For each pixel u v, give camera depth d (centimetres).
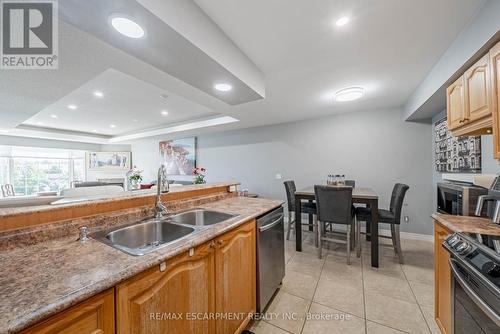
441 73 197
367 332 152
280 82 248
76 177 659
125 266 80
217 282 127
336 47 180
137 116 442
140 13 104
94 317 71
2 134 512
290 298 192
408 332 151
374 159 368
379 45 179
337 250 301
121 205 143
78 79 218
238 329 145
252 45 176
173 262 99
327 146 408
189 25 127
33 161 589
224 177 540
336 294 197
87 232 116
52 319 60
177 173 621
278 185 464
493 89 130
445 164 285
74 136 588
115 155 704
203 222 182
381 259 269
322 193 264
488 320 86
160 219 152
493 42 134
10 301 59
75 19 108
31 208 106
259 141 488
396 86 266
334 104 334
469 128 162
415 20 149
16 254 91
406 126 346
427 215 333
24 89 238
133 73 219
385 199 360
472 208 169
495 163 202
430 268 243
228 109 355
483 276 84
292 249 306
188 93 278
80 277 72
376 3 134
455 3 135
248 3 132
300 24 152
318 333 151
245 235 154
